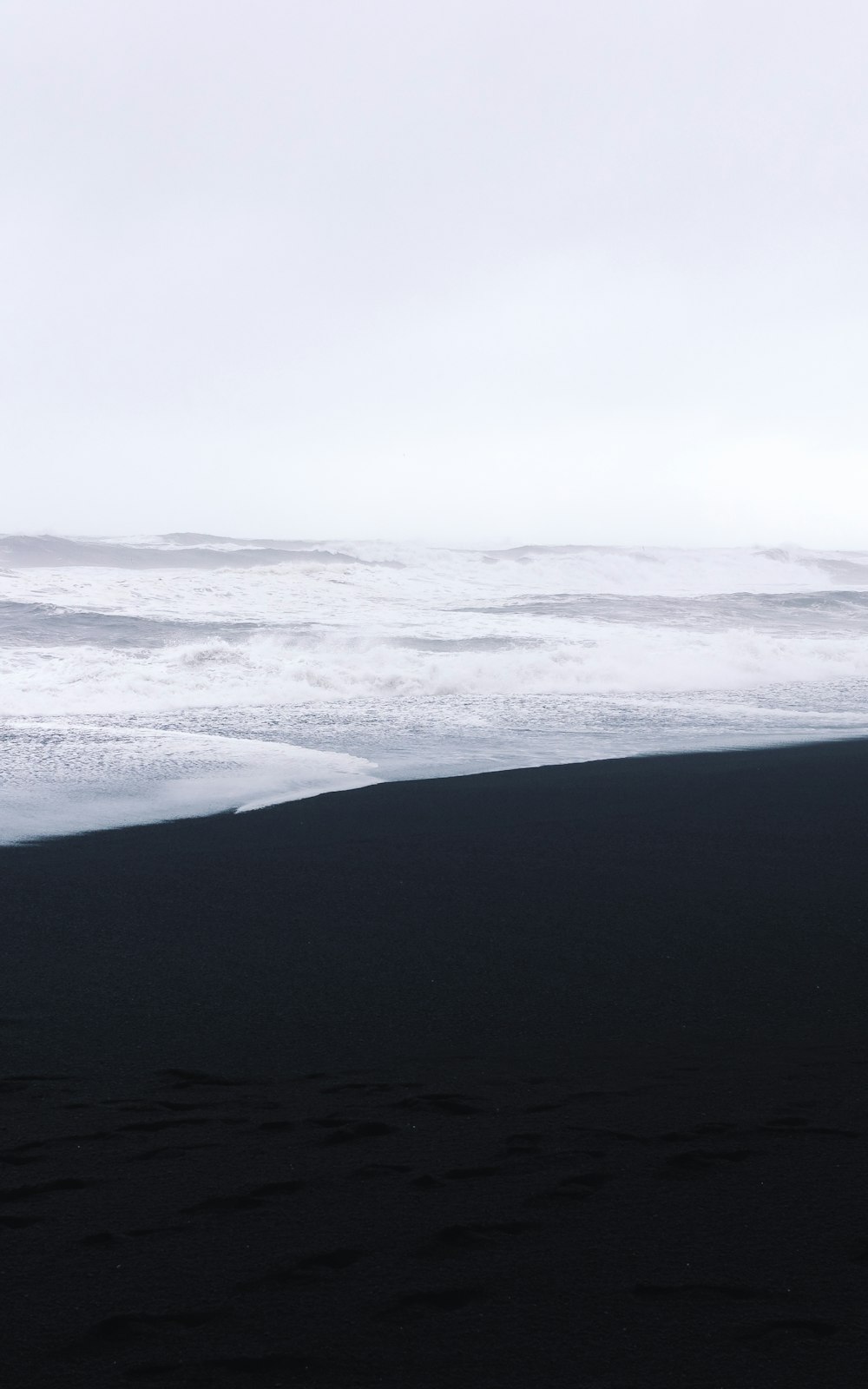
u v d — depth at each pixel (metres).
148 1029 4.09
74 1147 2.79
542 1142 2.76
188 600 30.91
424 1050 3.85
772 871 6.80
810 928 5.52
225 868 6.81
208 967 4.88
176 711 14.94
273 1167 2.60
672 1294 1.84
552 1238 2.10
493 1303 1.82
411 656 20.11
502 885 6.43
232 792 9.51
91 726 13.27
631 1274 1.93
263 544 61.28
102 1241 2.12
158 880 6.49
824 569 63.03
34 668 17.27
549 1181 2.45
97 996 4.48
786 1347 1.65
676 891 6.30
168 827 8.06
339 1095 3.30
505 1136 2.83
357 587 36.31
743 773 10.66
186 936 5.38
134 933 5.41
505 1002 4.43
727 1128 2.86
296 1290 1.87
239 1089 3.39
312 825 8.20
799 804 9.10
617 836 7.84
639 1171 2.51
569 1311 1.78
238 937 5.37
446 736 13.17
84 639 23.16
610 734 13.55
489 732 13.58
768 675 20.61
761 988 4.60
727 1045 3.88
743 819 8.48
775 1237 2.10
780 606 35.75
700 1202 2.30
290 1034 4.04
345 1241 2.10
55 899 6.03
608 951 5.15
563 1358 1.63
